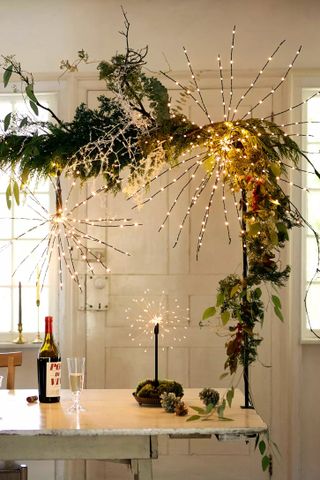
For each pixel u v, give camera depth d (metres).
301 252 4.84
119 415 3.20
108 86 3.65
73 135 3.69
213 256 4.94
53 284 4.97
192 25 4.95
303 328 4.88
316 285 4.91
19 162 3.81
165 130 3.58
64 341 4.93
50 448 3.05
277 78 4.93
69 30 4.97
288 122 4.90
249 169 3.30
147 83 3.62
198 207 4.94
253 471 4.88
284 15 4.93
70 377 3.30
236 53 4.93
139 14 4.96
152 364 4.94
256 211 3.24
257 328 4.90
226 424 3.02
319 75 4.89
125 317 4.96
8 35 4.98
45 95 5.00
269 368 4.89
